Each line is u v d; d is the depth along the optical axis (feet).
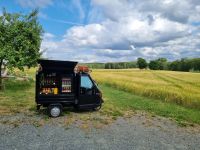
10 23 61.46
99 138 25.93
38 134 26.35
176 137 27.81
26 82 80.89
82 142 24.35
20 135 25.71
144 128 31.14
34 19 64.64
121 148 23.12
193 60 377.09
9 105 42.16
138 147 23.67
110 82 98.37
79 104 37.35
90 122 32.86
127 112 41.32
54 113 34.71
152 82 103.04
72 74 36.78
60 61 35.53
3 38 59.77
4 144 22.76
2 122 30.66
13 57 58.18
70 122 32.30
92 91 38.63
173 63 401.49
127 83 84.69
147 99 59.57
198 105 49.57
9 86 69.92
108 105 47.29
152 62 417.28
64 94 36.35
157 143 25.23
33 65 65.77
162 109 45.09
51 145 23.07
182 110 45.27
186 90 69.56
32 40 64.69
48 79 35.68
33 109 39.55
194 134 29.45
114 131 28.99
